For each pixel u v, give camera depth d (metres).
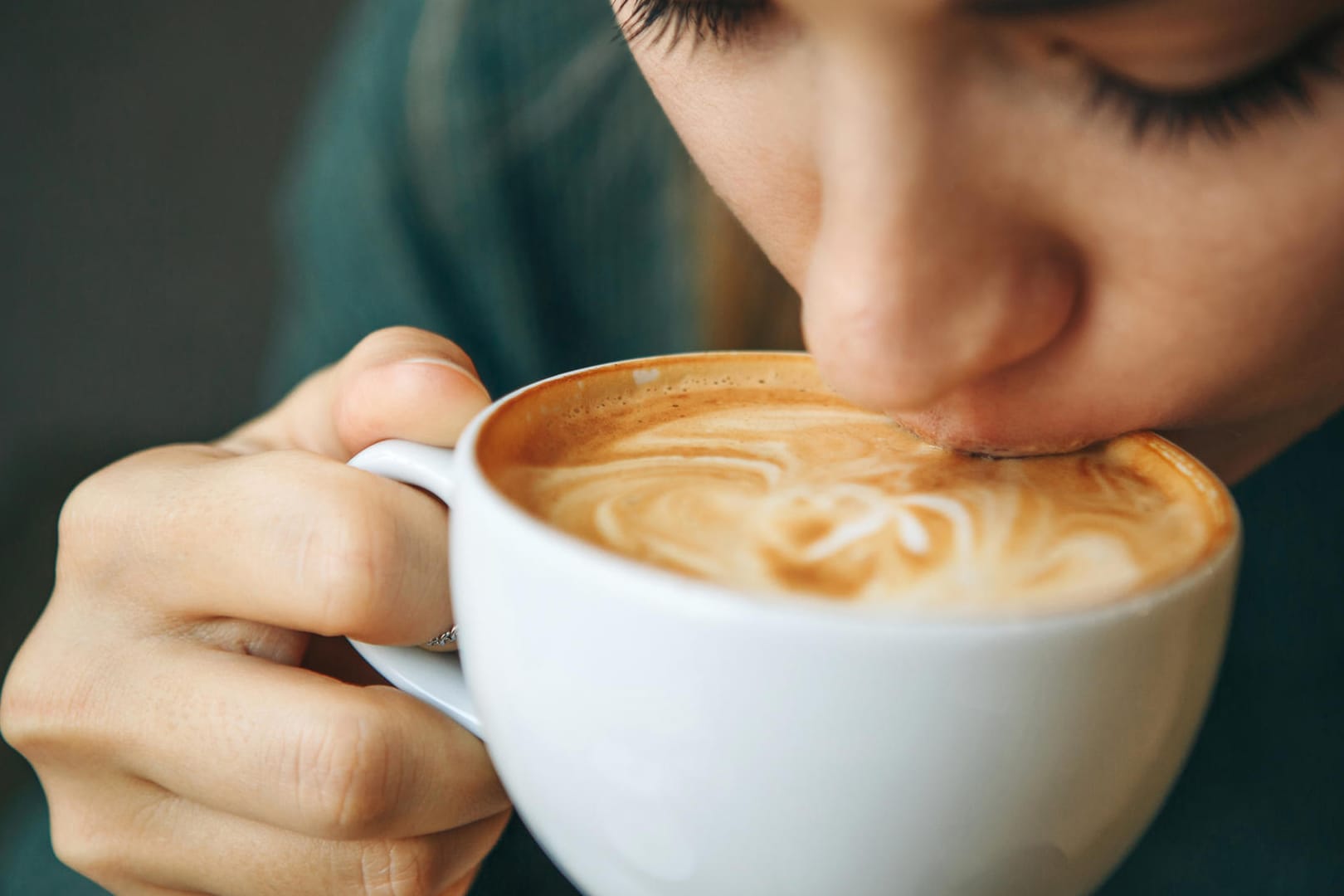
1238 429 0.31
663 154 0.53
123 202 1.04
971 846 0.24
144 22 1.01
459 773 0.30
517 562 0.25
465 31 0.52
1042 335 0.27
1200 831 0.47
